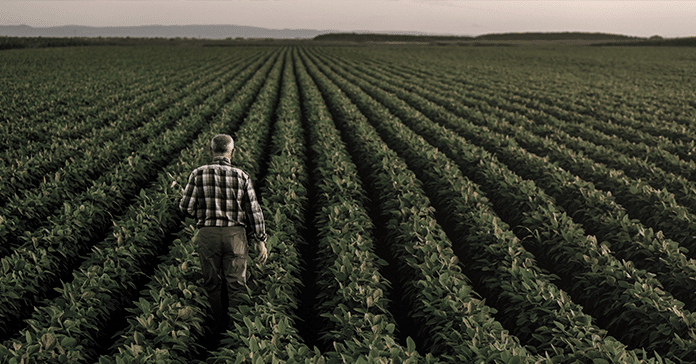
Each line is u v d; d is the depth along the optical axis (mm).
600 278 5961
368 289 5305
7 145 12008
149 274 6863
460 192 9102
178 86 26703
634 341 5246
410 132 14352
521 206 8750
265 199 8195
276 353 4020
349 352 4109
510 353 4219
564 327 4734
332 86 26031
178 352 4531
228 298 5422
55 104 18406
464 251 7770
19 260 5582
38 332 4180
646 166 11172
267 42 121500
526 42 138625
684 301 6016
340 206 7879
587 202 8672
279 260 6113
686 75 36469
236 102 19016
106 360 3908
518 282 5805
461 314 4867
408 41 159875
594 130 16953
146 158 11156
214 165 4941
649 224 8633
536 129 16438
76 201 7926
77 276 5289
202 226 4934
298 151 12594
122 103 18953
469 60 56156
